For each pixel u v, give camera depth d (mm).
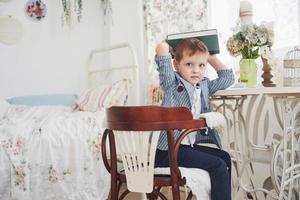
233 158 2207
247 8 2156
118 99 2709
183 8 2916
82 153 2238
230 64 2801
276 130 2207
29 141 2174
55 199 2176
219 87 1823
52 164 2166
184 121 1348
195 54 1722
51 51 3412
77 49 3510
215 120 1413
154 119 1324
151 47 3062
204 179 1423
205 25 2816
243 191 2115
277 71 2051
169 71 1691
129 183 1441
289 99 1757
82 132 2283
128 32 3414
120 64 3453
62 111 2789
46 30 3389
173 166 1337
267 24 1993
